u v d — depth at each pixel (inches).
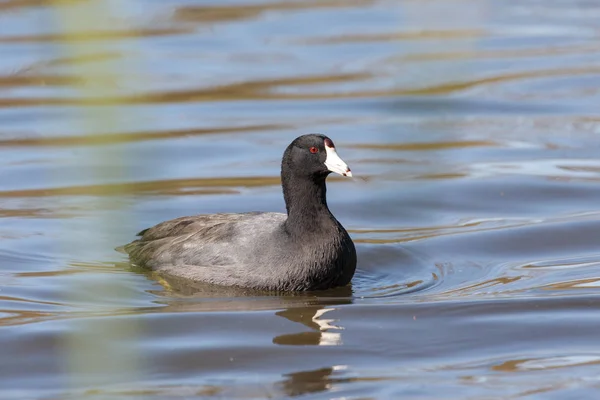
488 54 1205.7
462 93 1037.2
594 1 1523.1
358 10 1459.2
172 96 1023.6
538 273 557.3
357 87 1045.8
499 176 772.0
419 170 794.2
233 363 411.8
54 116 937.5
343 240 518.6
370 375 397.1
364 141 871.7
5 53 1162.6
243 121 936.3
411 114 954.1
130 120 876.6
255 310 483.2
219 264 528.7
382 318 470.9
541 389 378.0
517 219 673.0
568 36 1293.1
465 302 493.4
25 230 633.6
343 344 434.6
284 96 1022.4
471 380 389.7
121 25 1342.3
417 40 1123.3
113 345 432.1
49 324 458.6
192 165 799.7
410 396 372.2
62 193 714.8
